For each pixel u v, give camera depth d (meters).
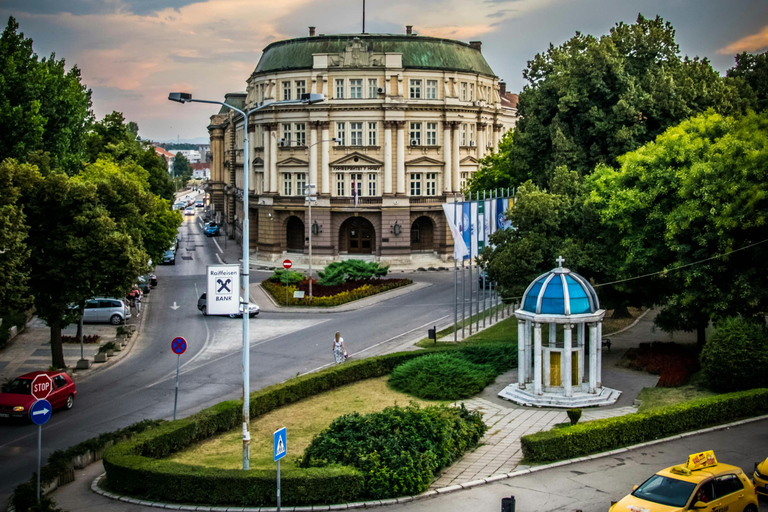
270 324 62.69
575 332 52.75
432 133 99.81
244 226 28.81
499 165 81.38
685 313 41.59
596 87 60.16
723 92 63.78
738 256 39.03
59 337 47.06
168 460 28.55
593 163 61.31
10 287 36.88
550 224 46.44
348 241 101.94
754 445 30.25
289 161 99.25
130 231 51.12
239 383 44.22
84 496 27.22
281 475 25.94
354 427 28.86
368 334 57.53
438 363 41.94
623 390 39.06
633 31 63.19
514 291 46.16
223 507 25.80
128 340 57.00
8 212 36.47
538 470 28.31
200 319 65.19
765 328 37.81
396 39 101.00
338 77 97.56
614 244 45.88
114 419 37.31
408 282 80.69
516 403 37.97
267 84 100.62
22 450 32.81
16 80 61.00
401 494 26.42
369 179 97.75
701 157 42.91
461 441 30.33
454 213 51.81
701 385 37.81
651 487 22.53
